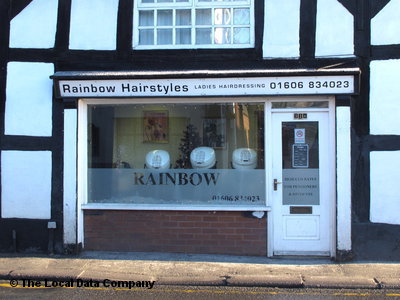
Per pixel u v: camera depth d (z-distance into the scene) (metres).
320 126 6.12
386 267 5.64
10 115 6.29
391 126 5.88
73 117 6.19
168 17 6.43
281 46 6.07
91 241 6.37
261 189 6.27
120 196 6.48
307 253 6.13
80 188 6.32
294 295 4.84
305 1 6.07
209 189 6.36
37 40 6.29
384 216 5.89
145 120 6.47
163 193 6.44
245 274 5.41
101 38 6.28
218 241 6.23
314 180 6.15
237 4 6.31
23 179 6.27
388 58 5.89
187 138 6.42
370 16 5.96
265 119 6.20
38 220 6.25
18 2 6.32
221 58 6.17
